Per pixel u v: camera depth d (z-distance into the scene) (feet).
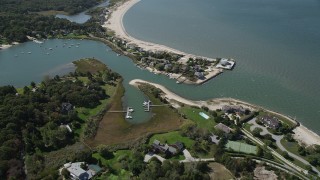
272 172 606.96
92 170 597.11
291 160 642.22
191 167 594.65
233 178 589.32
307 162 636.89
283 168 620.90
